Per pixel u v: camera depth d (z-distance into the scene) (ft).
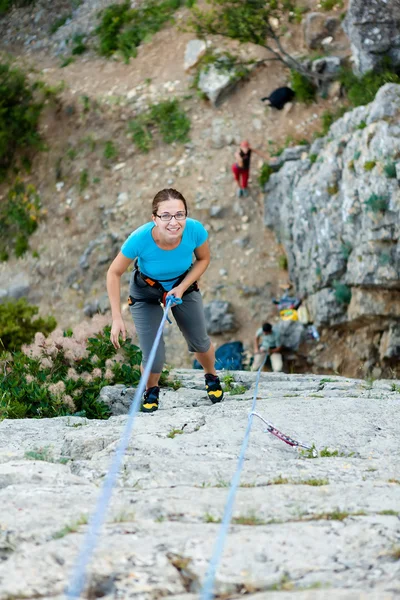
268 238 62.08
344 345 54.44
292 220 57.57
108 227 66.69
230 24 65.16
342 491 11.96
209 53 72.49
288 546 9.27
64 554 8.97
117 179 69.10
